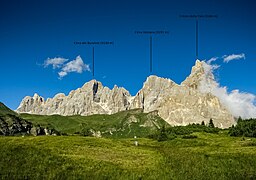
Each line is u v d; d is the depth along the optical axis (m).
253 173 49.00
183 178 46.88
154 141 152.00
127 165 54.94
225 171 51.19
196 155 65.75
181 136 166.12
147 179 46.09
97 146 78.44
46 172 45.66
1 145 59.50
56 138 88.94
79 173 46.53
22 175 42.97
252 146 90.88
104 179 44.66
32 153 55.19
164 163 58.09
